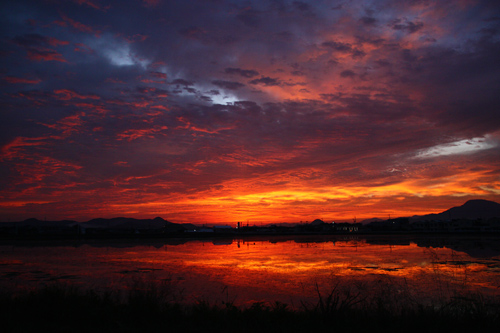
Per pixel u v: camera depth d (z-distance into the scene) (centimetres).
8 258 3775
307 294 1728
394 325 769
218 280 2198
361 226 16075
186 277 2350
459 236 9319
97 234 11488
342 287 1881
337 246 5809
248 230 17062
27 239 8775
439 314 887
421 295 1595
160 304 1016
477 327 754
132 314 886
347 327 755
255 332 746
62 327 756
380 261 3241
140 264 3170
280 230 16862
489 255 3688
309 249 5125
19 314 848
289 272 2603
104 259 3662
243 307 1418
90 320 830
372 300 1249
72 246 6106
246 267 2934
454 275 2300
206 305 1084
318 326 766
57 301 946
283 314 876
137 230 14000
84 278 2264
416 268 2708
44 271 2639
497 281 2055
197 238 10331
